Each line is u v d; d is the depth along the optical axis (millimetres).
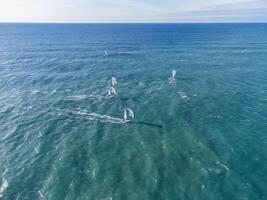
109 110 49969
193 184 28391
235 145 36500
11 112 50094
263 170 30953
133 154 34500
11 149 36500
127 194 27047
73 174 30516
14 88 66312
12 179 29844
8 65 95188
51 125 44062
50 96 59250
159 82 69688
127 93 60406
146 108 50531
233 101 54031
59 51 131375
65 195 27141
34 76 78062
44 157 34250
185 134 39719
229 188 27797
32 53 125188
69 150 35781
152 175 29969
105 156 34156
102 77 75938
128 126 42969
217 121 44406
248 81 69625
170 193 27094
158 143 37219
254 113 47781
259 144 36875
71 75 78812
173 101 54281
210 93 59406
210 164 32031
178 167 31438
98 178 29672
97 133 40719
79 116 47594
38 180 29656
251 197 26516
